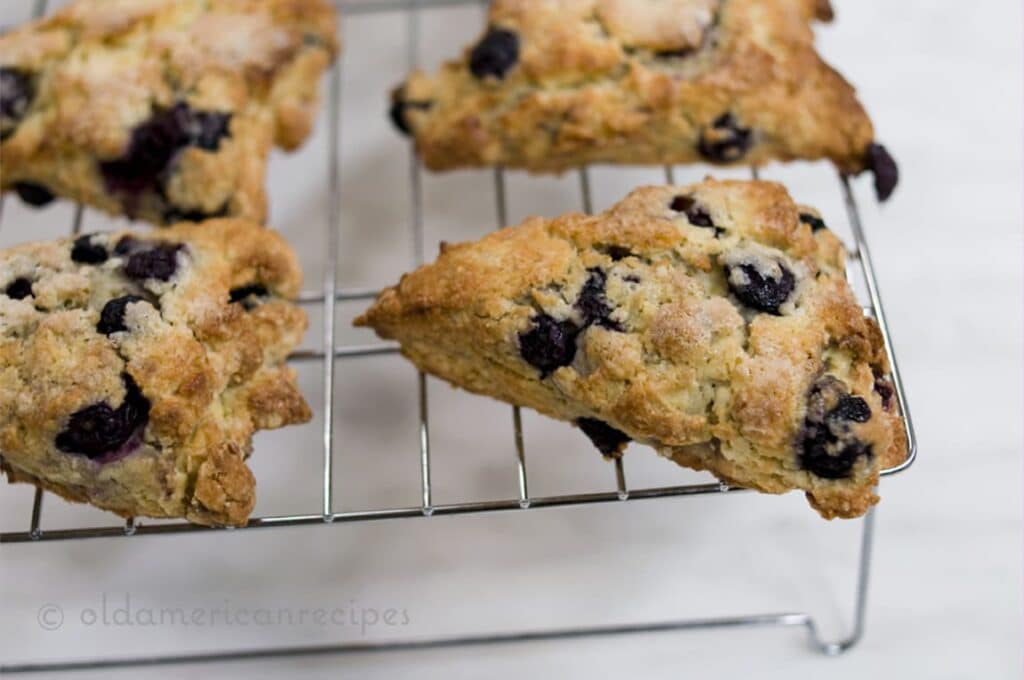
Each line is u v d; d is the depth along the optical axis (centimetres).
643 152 42
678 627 41
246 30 42
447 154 42
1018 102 48
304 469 42
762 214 38
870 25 50
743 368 36
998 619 41
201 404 36
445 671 40
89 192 41
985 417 43
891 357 38
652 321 36
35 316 37
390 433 43
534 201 46
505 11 42
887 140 47
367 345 43
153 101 41
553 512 42
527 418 43
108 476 36
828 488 36
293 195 47
